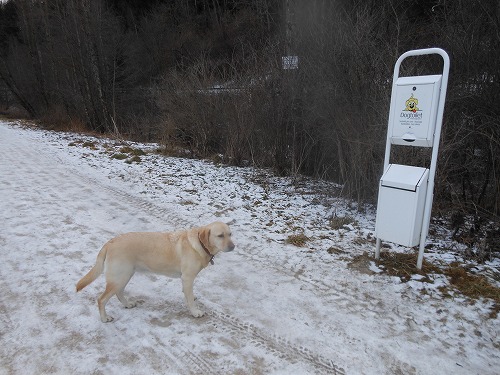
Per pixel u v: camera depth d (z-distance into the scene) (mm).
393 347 3229
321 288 4168
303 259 4844
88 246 5133
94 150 12836
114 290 3494
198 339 3316
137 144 14641
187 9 33344
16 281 4188
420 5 9328
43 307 3732
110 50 20438
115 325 3492
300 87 8453
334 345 3252
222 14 30594
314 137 8672
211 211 6691
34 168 9664
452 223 5617
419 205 4156
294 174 8797
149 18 32938
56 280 4230
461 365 3031
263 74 9359
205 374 2910
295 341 3299
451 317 3629
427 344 3268
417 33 7414
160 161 11039
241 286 4219
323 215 6559
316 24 7832
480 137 6039
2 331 3354
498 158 5668
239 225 6027
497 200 5695
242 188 8312
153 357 3088
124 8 35438
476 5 6121
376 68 6387
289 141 9242
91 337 3314
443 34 6648
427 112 3951
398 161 6066
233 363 3027
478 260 4746
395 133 4285
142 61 25922
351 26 7035
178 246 3553
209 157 11836
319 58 7367
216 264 4734
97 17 19328
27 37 24203
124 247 3510
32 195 7336
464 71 6105
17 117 28141
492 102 5625
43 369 2920
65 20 19016
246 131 10312
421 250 4383
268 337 3352
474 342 3297
